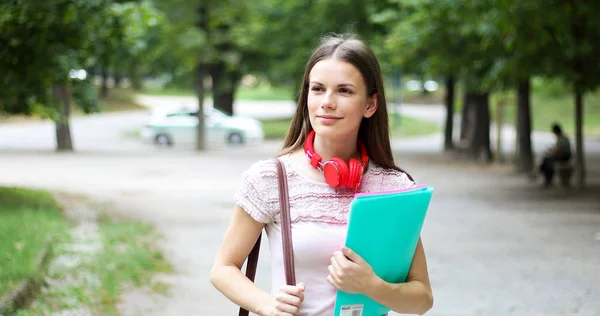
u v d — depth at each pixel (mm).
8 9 11562
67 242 10570
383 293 2619
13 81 13266
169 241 11875
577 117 19156
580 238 12430
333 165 2740
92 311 7320
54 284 8180
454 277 9492
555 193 18891
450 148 34812
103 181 20359
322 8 30906
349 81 2770
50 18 11750
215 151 32500
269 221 2826
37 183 19422
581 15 16297
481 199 17859
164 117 35094
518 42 15188
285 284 2752
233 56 32531
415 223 2684
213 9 30797
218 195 17953
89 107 14781
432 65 23281
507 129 51312
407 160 29438
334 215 2766
